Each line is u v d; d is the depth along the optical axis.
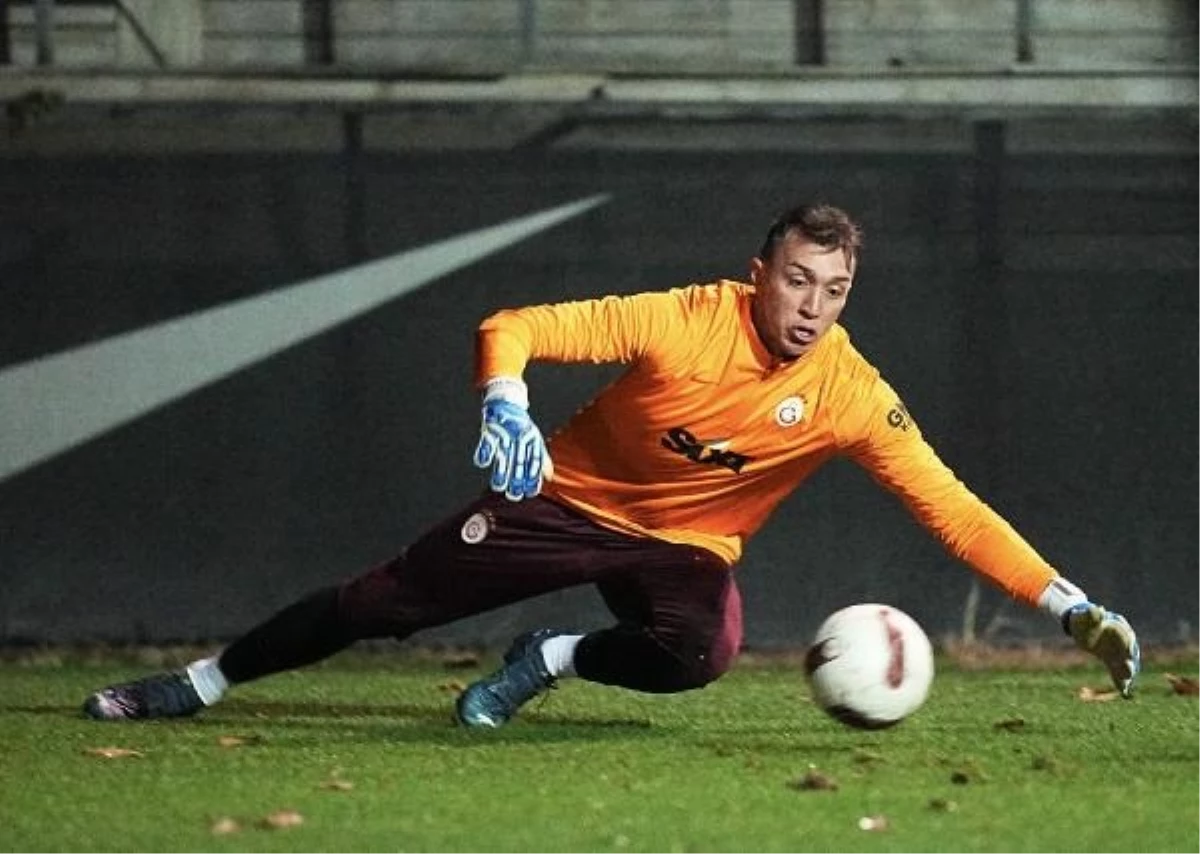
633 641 22.83
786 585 37.00
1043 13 42.81
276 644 24.17
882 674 21.70
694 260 36.84
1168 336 37.09
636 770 20.83
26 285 36.53
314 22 42.94
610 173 36.78
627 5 42.84
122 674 34.03
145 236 36.59
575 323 21.27
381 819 17.94
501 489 20.22
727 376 21.67
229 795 19.33
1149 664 34.97
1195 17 42.75
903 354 36.84
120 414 36.62
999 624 37.12
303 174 36.69
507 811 18.28
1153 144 37.19
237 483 36.69
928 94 39.84
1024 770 20.89
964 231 36.97
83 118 36.59
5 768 21.12
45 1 41.22
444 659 36.44
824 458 22.61
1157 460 37.03
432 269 36.72
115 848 16.80
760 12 43.00
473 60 42.75
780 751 22.38
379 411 36.69
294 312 36.72
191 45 42.75
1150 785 19.86
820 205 21.42
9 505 36.62
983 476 36.88
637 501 22.59
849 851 16.44
